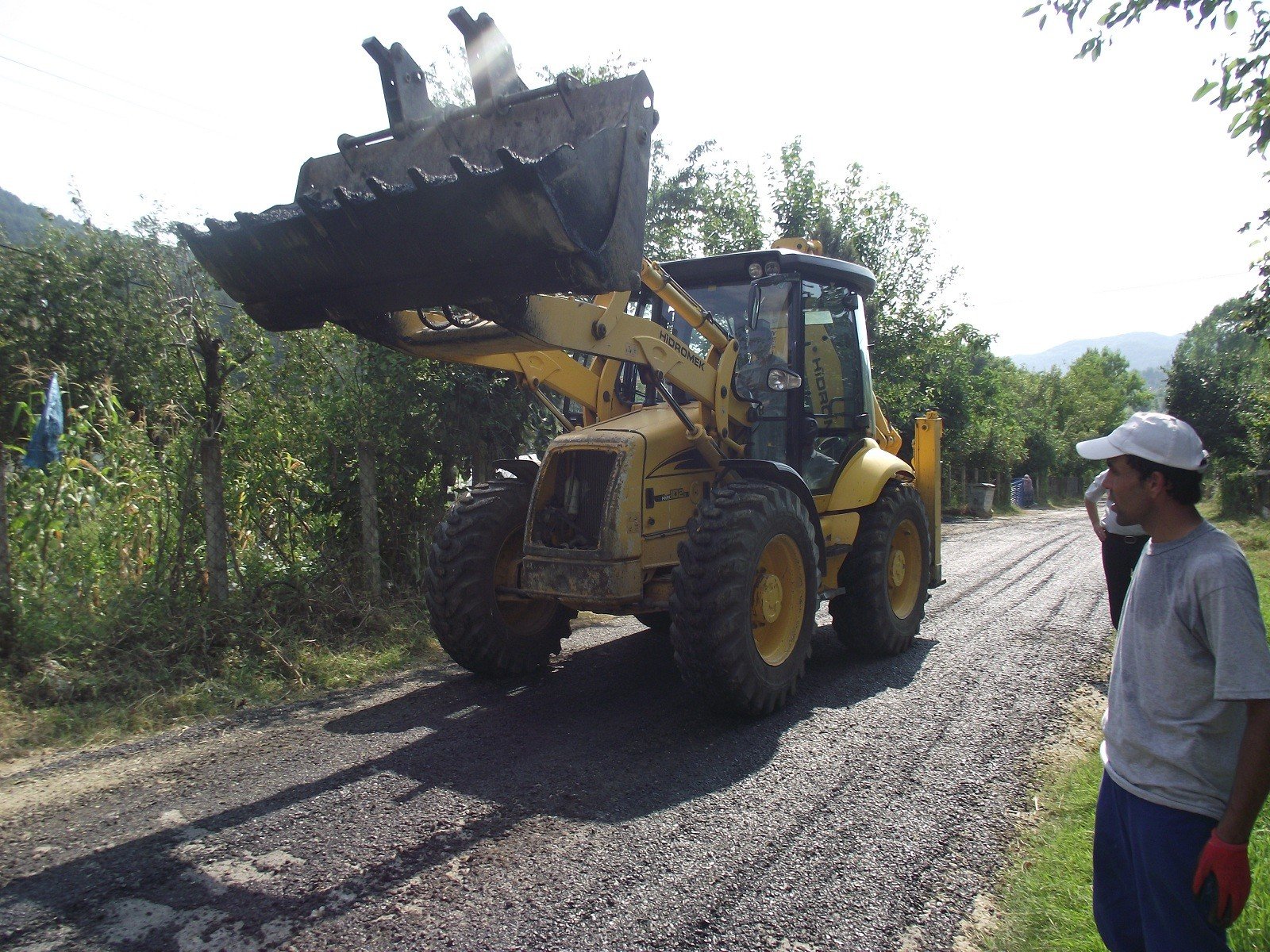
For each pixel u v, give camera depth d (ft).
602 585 15.23
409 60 13.37
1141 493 6.66
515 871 9.64
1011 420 99.50
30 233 33.06
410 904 8.95
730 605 14.19
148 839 10.30
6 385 23.16
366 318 13.23
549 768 12.66
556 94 12.25
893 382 60.85
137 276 32.19
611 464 16.12
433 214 11.08
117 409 22.35
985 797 11.91
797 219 60.80
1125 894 6.93
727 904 9.08
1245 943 7.93
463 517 17.16
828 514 19.08
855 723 14.92
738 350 18.71
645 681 17.37
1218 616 6.11
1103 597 27.73
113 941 8.24
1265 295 20.59
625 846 10.25
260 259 12.50
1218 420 83.97
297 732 14.19
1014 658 19.58
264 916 8.68
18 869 9.59
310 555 22.17
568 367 17.54
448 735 14.06
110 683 15.49
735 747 13.62
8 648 15.60
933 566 22.98
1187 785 6.31
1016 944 8.47
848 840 10.55
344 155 13.73
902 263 63.10
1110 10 12.70
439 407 23.44
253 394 22.09
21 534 18.25
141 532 20.03
